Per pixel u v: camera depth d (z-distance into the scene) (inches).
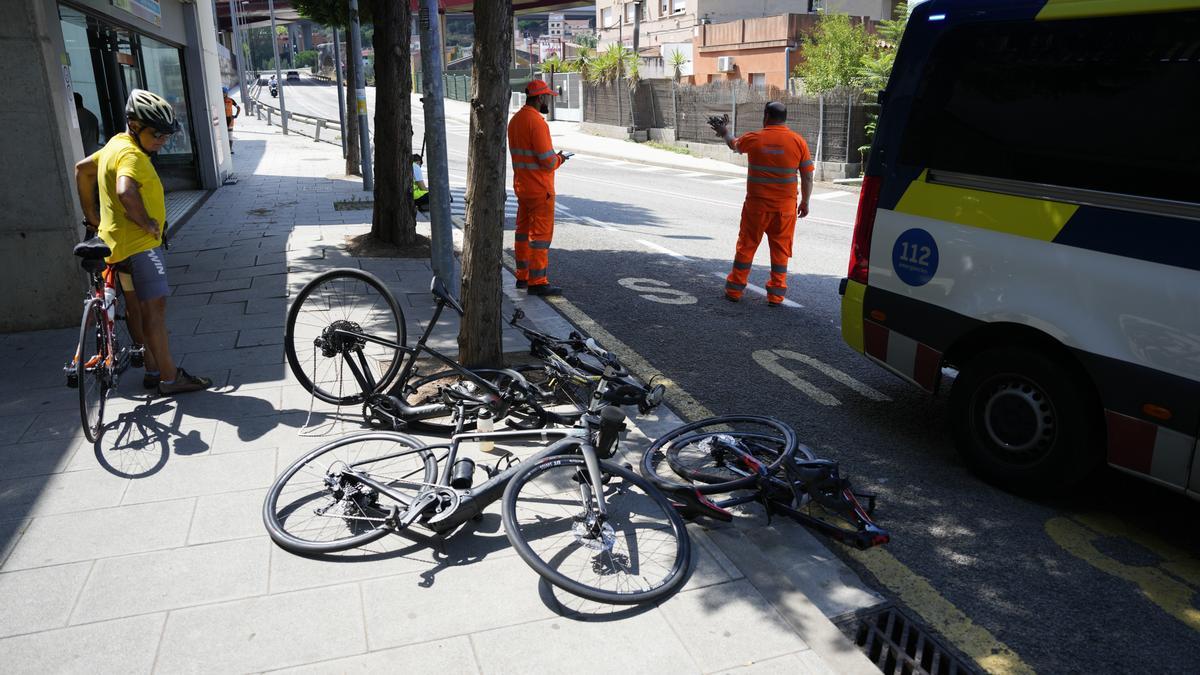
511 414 183.2
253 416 193.8
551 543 139.4
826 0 1283.2
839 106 861.8
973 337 176.2
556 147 1157.1
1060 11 158.4
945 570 144.1
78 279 265.9
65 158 259.0
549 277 362.9
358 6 669.9
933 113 181.9
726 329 287.0
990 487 173.6
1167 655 123.3
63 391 211.3
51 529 143.7
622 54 1274.6
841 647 115.7
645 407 190.1
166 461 170.2
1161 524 160.1
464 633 117.3
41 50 248.5
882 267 193.8
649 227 513.0
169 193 592.4
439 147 268.8
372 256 374.3
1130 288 145.4
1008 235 165.2
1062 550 150.3
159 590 127.0
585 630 118.3
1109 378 148.6
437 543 140.3
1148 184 144.3
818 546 148.0
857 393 227.1
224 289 312.7
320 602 124.3
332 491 145.5
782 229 310.0
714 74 1389.0
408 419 183.3
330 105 2231.8
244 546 139.2
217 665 110.7
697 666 111.2
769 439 168.6
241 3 3159.5
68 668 110.1
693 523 150.2
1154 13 144.9
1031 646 125.0
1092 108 153.0
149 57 553.0
